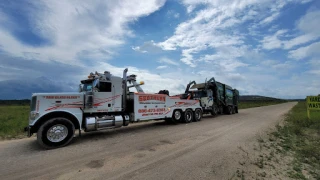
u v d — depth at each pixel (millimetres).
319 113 16562
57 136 6602
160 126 11391
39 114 6754
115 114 9141
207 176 3996
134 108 9805
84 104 7793
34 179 3977
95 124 7945
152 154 5570
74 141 7473
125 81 9602
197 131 9383
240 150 5867
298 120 12172
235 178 3908
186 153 5605
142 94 10234
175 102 12328
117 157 5340
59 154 5750
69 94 7469
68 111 7324
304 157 5301
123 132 9383
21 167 4664
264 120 14047
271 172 4246
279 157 5266
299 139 7418
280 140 7270
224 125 11516
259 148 6117
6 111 25219
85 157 5395
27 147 6684
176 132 9172
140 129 10289
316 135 8172
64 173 4254
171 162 4844
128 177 3984
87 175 4117
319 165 4723
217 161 4879
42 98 6895
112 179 3896
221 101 19391
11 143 7371
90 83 8688
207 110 16906
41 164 4863
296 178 3977
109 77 8719
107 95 8594
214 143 6789
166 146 6473
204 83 17453
